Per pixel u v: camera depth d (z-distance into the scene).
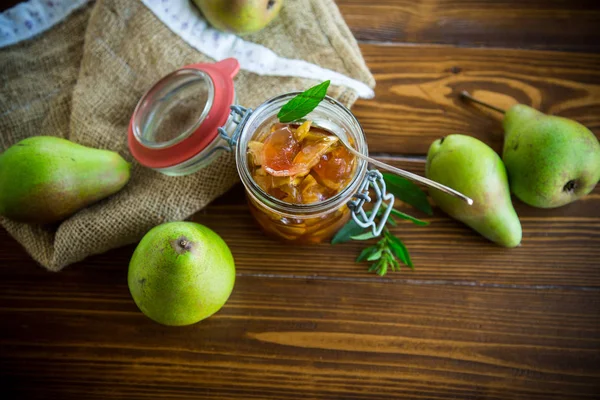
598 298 0.53
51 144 0.47
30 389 0.52
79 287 0.53
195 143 0.47
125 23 0.53
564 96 0.55
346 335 0.52
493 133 0.55
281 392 0.52
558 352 0.52
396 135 0.55
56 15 0.55
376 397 0.52
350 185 0.41
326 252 0.53
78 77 0.54
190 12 0.53
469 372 0.52
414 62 0.56
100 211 0.51
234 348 0.52
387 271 0.53
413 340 0.52
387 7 0.57
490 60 0.56
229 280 0.47
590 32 0.56
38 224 0.51
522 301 0.53
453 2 0.57
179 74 0.49
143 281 0.45
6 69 0.54
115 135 0.53
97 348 0.52
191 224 0.47
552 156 0.48
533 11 0.57
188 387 0.52
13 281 0.53
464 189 0.49
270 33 0.54
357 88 0.52
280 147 0.42
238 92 0.53
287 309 0.53
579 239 0.53
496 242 0.52
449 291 0.53
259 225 0.53
